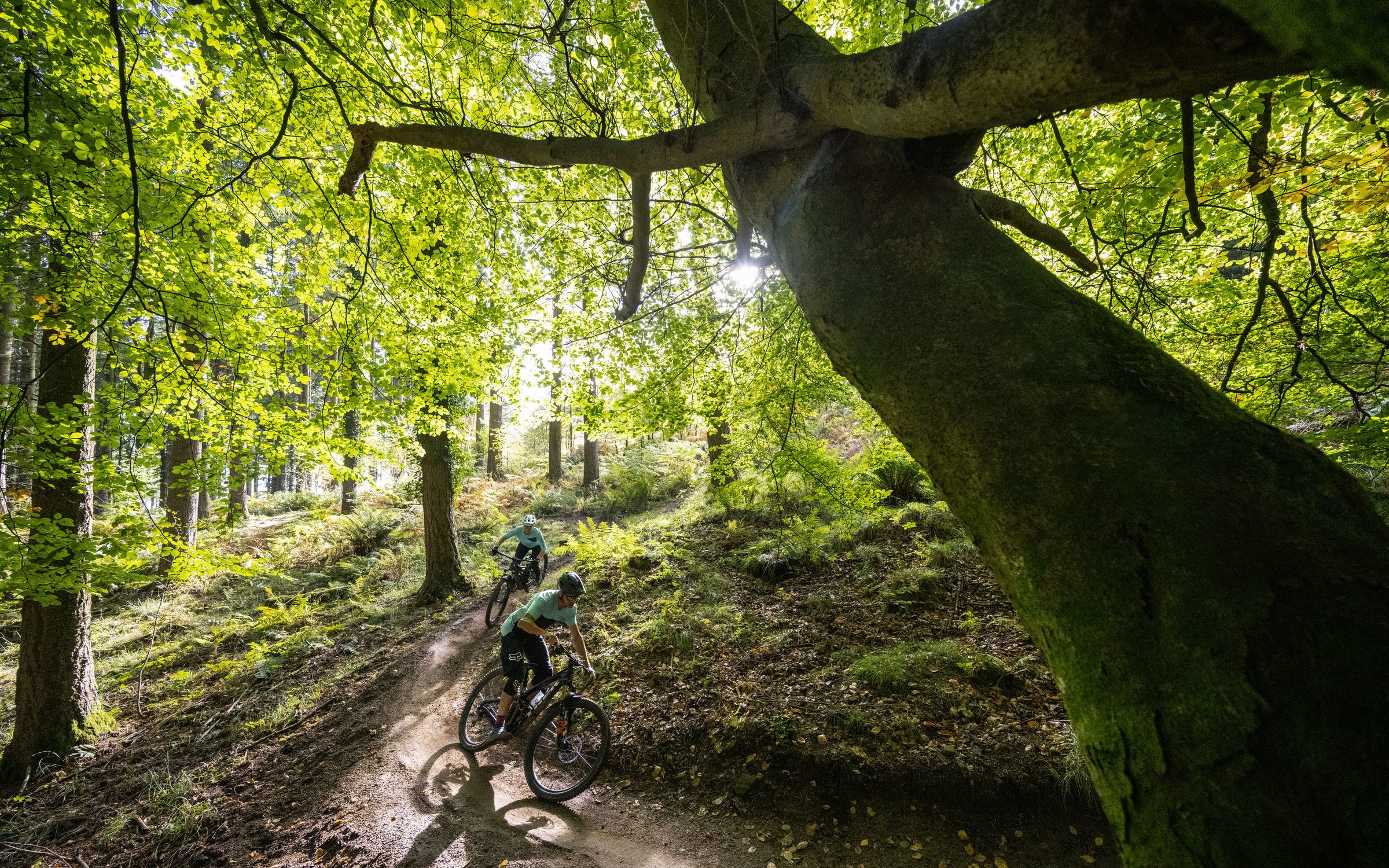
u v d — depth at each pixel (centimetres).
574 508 1530
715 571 796
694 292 548
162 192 429
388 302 554
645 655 613
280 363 508
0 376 993
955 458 117
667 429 573
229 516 490
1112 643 90
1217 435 95
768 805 410
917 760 404
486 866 383
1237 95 300
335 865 403
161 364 462
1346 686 71
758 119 165
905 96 118
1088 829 354
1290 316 303
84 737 660
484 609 892
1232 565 83
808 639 587
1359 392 375
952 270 128
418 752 527
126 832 493
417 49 461
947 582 643
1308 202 434
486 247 614
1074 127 414
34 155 356
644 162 196
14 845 499
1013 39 94
